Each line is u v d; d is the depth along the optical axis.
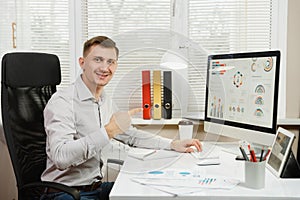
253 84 1.85
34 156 1.84
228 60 1.99
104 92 1.53
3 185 2.43
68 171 1.70
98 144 1.52
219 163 1.73
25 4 2.47
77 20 2.48
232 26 2.45
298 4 2.35
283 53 2.41
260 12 2.43
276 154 1.63
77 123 1.61
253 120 1.84
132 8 2.47
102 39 1.45
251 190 1.35
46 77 1.98
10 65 1.82
